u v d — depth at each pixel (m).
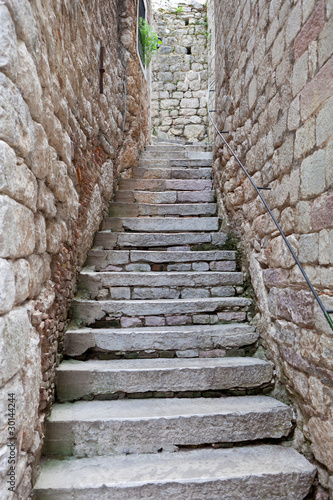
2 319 1.12
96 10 3.11
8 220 1.17
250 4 2.75
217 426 1.93
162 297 2.85
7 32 1.15
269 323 2.37
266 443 1.99
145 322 2.63
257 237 2.65
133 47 4.72
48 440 1.83
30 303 1.53
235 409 2.01
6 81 1.15
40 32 1.60
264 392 2.26
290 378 2.05
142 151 5.22
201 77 7.84
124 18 4.61
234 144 3.26
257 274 2.63
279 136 2.19
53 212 1.85
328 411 1.65
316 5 1.73
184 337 2.46
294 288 1.98
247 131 2.86
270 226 2.35
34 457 1.58
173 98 7.85
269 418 1.97
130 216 3.83
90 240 3.17
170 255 3.17
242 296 2.92
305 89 1.85
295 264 1.96
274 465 1.77
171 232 3.62
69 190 2.24
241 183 3.07
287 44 2.06
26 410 1.39
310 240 1.80
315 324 1.76
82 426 1.85
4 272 1.13
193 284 2.90
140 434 1.88
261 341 2.49
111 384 2.14
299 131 1.91
